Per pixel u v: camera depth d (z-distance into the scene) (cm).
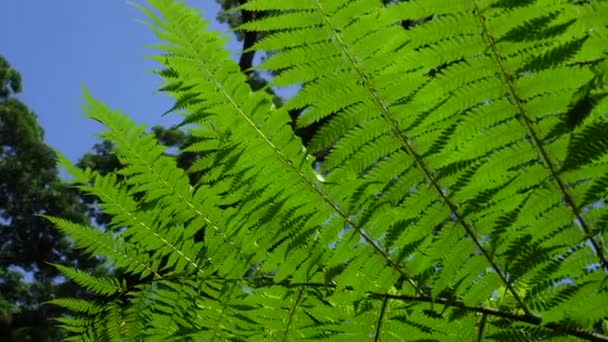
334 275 125
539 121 114
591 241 116
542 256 116
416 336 126
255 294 132
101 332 138
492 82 114
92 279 139
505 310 124
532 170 116
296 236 126
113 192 133
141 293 138
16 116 1102
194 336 133
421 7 112
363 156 120
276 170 125
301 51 117
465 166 116
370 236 125
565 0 110
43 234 1007
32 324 510
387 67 116
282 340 131
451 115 116
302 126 119
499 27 111
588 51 108
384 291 126
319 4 115
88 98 130
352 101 118
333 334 129
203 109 123
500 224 117
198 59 121
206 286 134
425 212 121
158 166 132
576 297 116
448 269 120
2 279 953
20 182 1044
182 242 135
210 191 132
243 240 132
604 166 114
